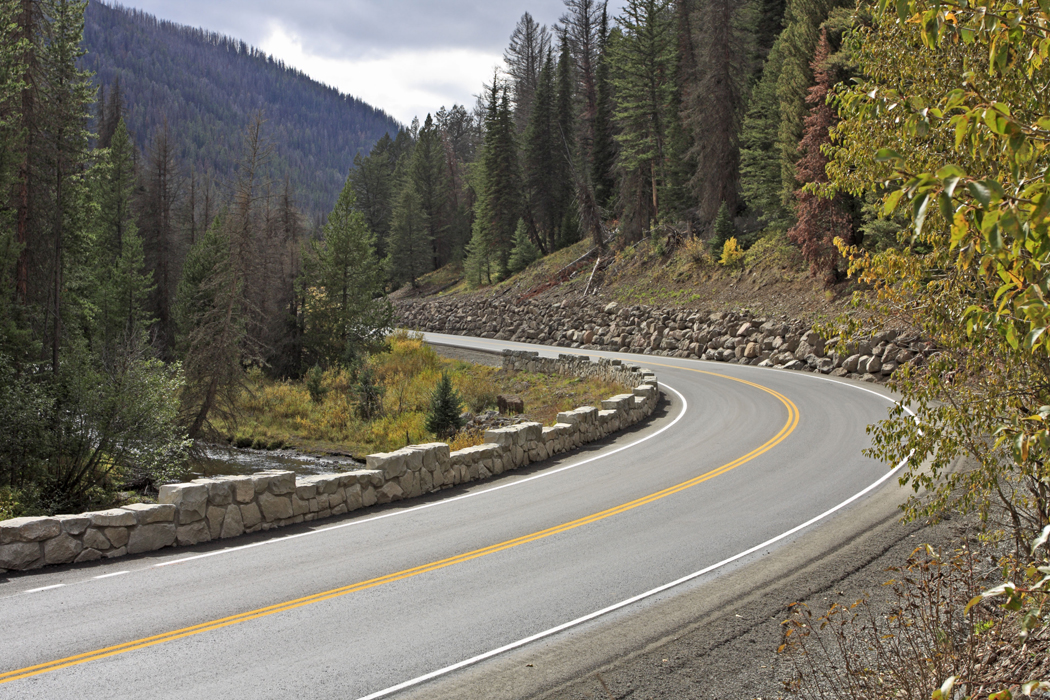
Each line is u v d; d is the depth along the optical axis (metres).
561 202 71.81
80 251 27.47
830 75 27.72
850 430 17.30
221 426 29.67
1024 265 2.86
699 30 48.47
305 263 45.12
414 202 86.19
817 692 5.48
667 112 50.50
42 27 24.55
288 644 6.52
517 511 11.45
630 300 45.69
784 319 32.25
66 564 8.94
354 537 10.25
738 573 8.27
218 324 25.23
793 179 32.59
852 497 11.46
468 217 93.94
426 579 8.31
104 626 6.90
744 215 46.78
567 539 9.80
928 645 5.50
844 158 6.47
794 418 19.31
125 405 17.06
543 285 58.09
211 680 5.79
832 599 7.37
